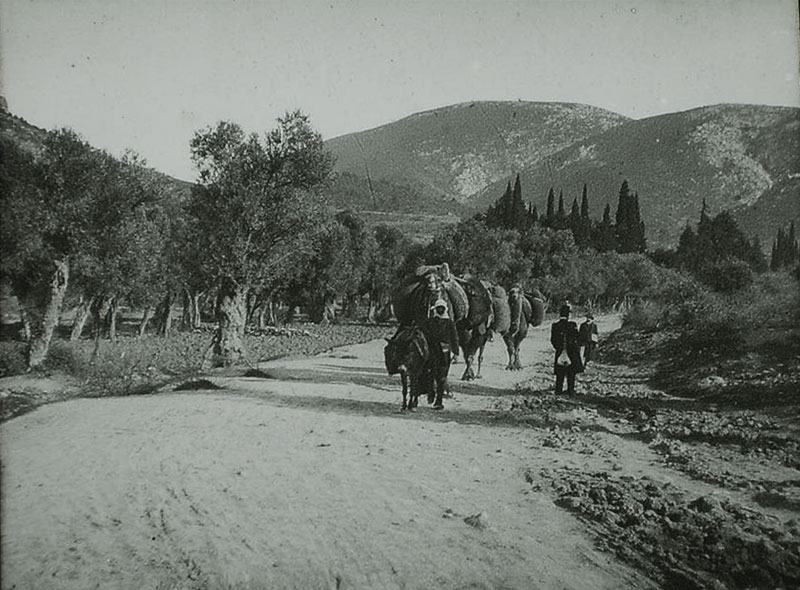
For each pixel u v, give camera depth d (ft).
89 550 16.15
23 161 52.16
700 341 56.95
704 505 18.57
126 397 43.29
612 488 20.57
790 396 35.53
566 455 26.02
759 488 20.81
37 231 53.11
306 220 75.51
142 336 122.52
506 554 15.83
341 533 17.37
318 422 32.27
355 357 72.28
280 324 175.32
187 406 37.11
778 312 54.90
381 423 32.17
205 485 21.54
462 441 28.43
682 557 15.52
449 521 18.15
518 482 22.06
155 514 18.81
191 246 75.61
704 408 37.88
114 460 24.39
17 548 16.30
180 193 83.41
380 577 14.70
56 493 20.31
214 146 71.72
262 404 37.99
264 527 17.87
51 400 43.86
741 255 71.87
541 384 49.65
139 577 14.67
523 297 60.39
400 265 175.52
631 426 32.73
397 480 22.06
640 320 86.84
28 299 54.44
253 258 74.74
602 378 56.44
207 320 195.00
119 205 59.77
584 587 13.98
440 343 36.88
